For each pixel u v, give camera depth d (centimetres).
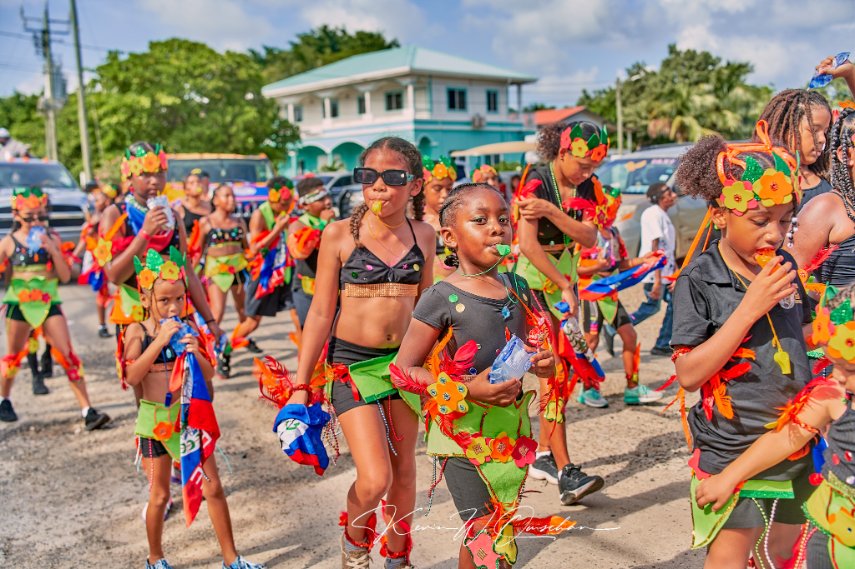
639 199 1223
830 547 248
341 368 359
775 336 262
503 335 306
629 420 606
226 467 563
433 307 305
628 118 4822
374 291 361
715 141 273
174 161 1766
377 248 363
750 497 263
